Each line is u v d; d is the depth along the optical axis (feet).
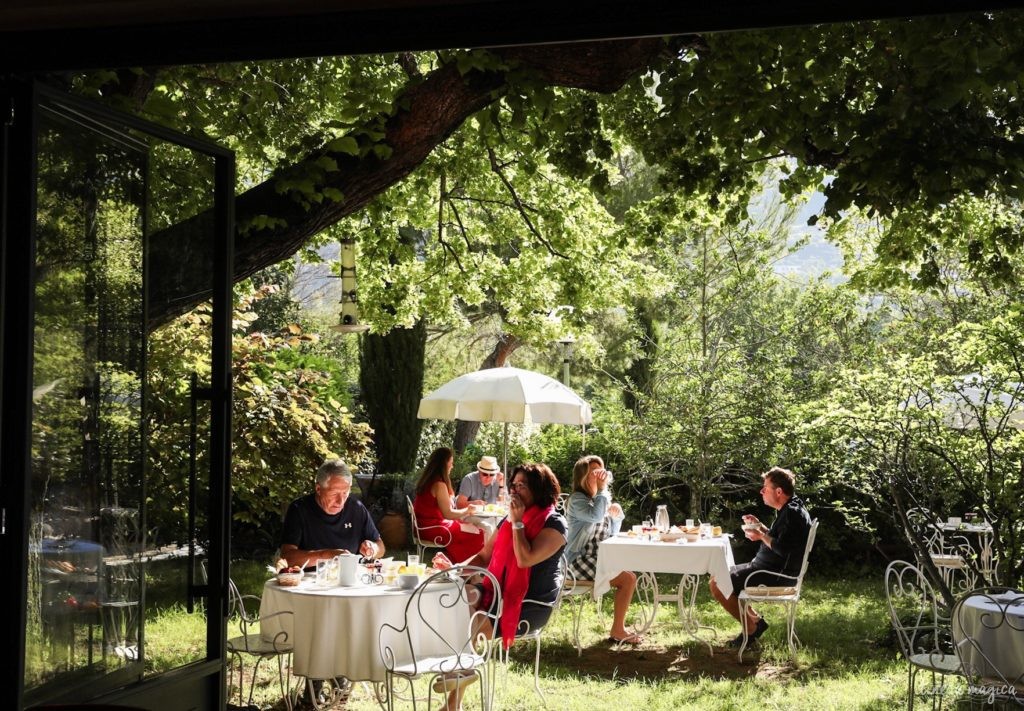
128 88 16.26
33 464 9.96
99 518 11.09
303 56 8.81
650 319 46.68
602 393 47.88
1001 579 23.48
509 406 30.25
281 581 18.62
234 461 29.66
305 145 19.13
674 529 27.32
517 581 20.15
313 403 32.35
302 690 20.72
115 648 11.35
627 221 27.40
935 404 24.23
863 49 17.88
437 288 34.04
